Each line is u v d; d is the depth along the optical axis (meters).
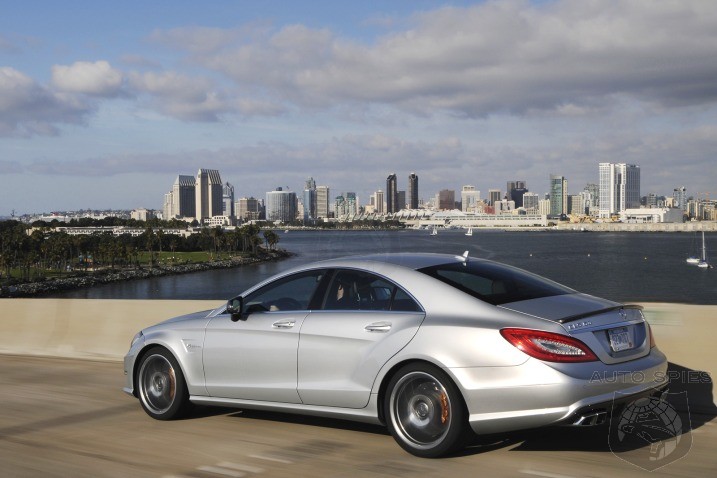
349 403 5.85
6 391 8.58
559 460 5.38
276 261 174.38
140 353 7.09
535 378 5.05
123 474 5.34
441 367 5.34
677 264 128.00
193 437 6.33
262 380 6.34
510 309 5.40
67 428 6.75
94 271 153.62
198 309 10.89
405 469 5.27
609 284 90.56
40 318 12.03
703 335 7.11
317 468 5.37
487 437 5.98
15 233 164.62
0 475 5.36
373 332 5.76
